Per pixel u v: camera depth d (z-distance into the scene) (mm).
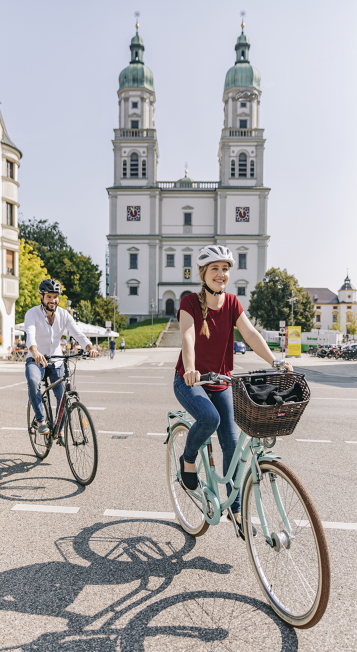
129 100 60844
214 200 61312
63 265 56344
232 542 2896
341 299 108125
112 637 1955
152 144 59969
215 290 2586
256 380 2174
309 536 1946
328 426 6812
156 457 4879
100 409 8078
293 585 2031
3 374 15820
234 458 2447
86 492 3740
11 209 26875
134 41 62125
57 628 2012
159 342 47406
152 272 60000
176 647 1892
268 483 2191
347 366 23531
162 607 2170
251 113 60281
